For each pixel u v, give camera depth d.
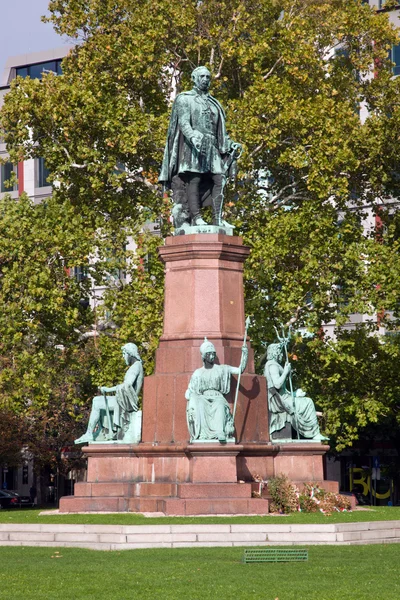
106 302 50.09
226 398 30.16
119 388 31.09
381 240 54.78
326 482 30.88
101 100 50.28
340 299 51.09
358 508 31.41
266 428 31.02
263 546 24.48
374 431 63.94
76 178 51.88
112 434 31.20
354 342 51.25
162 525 25.02
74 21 51.75
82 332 52.25
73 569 21.06
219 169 32.72
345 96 54.75
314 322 49.62
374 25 53.25
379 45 54.28
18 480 85.31
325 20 53.19
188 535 24.69
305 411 32.06
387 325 52.78
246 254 31.88
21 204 51.34
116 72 50.72
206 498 27.83
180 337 30.98
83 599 17.80
